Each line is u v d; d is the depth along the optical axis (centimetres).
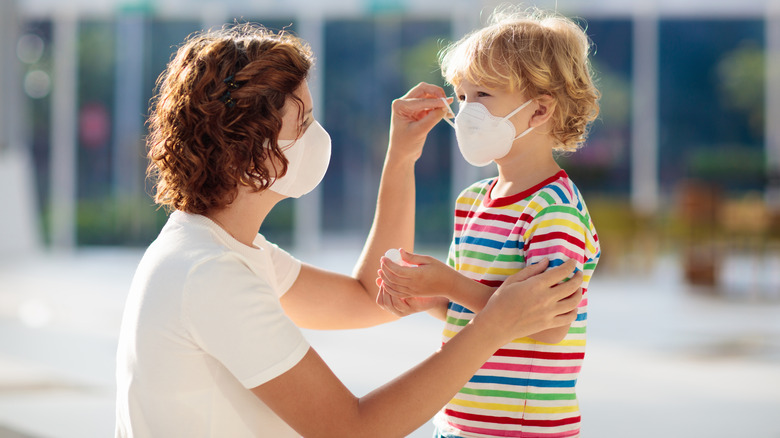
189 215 172
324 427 158
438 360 160
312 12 1293
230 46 170
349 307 215
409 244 219
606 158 1282
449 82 202
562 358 179
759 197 1244
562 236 173
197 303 157
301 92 174
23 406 430
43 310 750
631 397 462
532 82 185
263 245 205
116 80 1371
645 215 1124
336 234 1308
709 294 915
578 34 196
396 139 212
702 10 1266
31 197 1388
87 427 395
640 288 966
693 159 1274
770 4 1249
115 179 1380
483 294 170
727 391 478
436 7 1269
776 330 685
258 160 166
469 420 182
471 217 202
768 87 1262
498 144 186
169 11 1345
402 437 160
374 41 1291
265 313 159
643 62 1280
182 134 168
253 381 157
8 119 1308
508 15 216
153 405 161
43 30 1377
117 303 797
